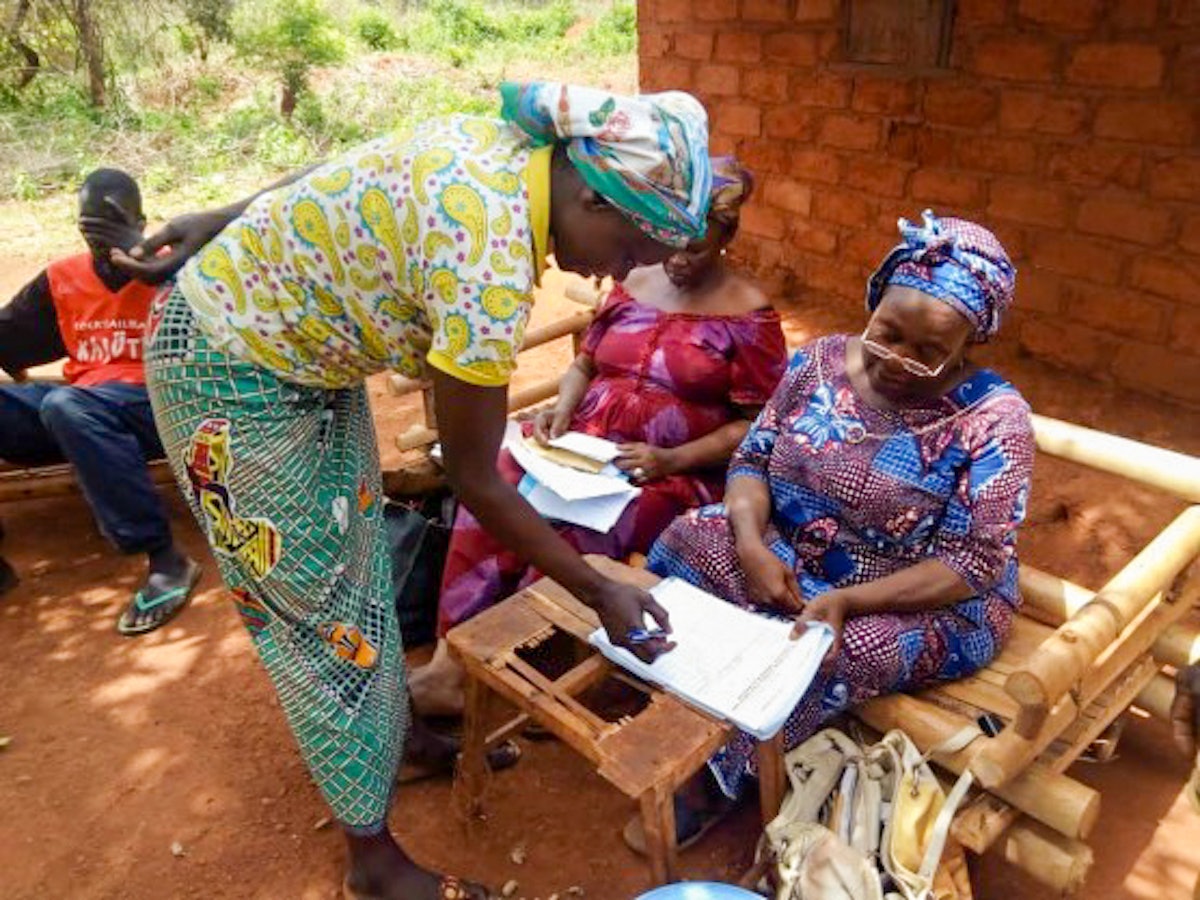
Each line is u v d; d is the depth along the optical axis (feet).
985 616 7.97
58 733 9.64
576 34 68.28
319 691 6.76
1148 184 14.78
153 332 6.16
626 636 6.54
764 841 7.29
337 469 6.60
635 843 8.05
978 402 7.55
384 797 7.14
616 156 5.21
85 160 33.86
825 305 20.39
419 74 51.88
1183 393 15.26
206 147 35.96
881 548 8.09
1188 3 13.66
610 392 10.10
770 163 20.89
